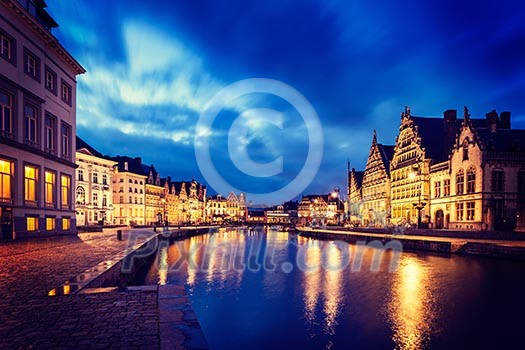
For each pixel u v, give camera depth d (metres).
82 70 36.28
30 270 11.96
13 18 25.38
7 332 6.18
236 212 164.38
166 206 104.00
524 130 44.09
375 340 11.05
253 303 15.30
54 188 31.16
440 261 26.47
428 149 52.66
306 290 17.70
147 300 8.39
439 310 13.95
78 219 63.81
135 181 86.31
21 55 26.39
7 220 24.44
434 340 11.01
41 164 28.67
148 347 5.61
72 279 10.41
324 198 134.50
